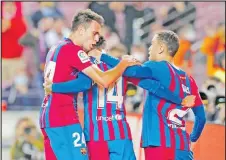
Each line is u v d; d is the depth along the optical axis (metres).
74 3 39.62
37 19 36.34
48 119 14.36
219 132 19.33
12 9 35.53
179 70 15.05
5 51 34.94
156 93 14.50
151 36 37.97
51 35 36.12
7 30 35.03
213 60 36.06
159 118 14.57
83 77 14.47
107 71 14.30
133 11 37.97
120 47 31.48
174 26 38.66
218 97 28.33
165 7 39.31
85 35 14.64
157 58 15.02
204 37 38.25
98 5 37.12
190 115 25.80
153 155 14.55
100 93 14.66
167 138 14.47
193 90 15.17
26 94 34.19
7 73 34.66
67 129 14.35
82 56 14.40
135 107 29.62
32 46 35.59
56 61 14.47
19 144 29.59
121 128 14.67
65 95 14.41
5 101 33.75
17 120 32.12
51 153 14.52
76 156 14.32
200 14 39.69
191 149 15.76
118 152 14.55
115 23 37.19
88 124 14.67
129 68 14.52
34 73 35.09
